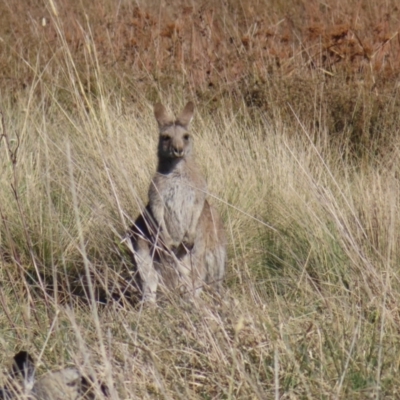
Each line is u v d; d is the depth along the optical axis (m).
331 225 15.80
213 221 17.34
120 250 16.59
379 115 23.17
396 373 10.71
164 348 11.37
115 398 9.40
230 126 21.59
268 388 10.69
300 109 23.33
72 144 20.27
